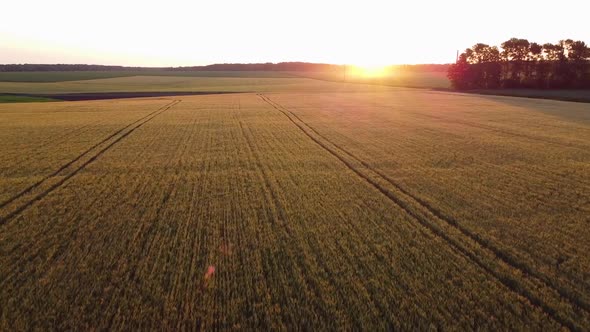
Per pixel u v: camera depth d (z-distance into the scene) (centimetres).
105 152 1894
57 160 1712
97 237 907
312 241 881
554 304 646
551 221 1002
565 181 1370
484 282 712
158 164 1639
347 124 2886
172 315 616
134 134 2439
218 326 595
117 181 1384
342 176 1447
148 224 982
